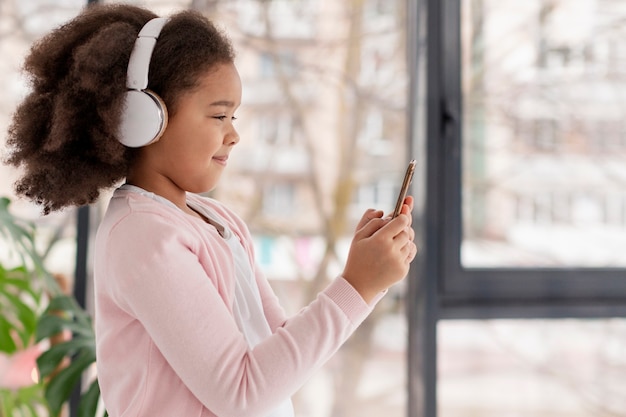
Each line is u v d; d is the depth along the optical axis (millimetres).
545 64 2057
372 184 2078
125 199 939
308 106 2064
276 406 894
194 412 899
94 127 919
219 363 863
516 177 2061
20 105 972
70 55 949
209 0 2021
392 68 2074
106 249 911
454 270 2033
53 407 1440
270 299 1116
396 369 2070
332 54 2066
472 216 2053
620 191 2080
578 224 2078
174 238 894
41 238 1944
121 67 912
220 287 940
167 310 863
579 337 2092
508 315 2049
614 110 2072
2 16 1956
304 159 2068
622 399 2104
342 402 2070
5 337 1610
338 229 2080
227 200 2053
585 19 2059
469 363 2062
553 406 2086
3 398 1557
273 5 2049
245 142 2055
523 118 2057
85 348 1504
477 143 2047
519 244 2068
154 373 904
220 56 946
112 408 940
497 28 2043
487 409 2068
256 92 2051
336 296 935
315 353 902
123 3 1026
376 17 2072
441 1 2014
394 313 2070
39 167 943
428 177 2010
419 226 2023
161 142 943
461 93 2035
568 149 2070
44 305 1904
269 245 2070
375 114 2076
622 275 2082
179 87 915
